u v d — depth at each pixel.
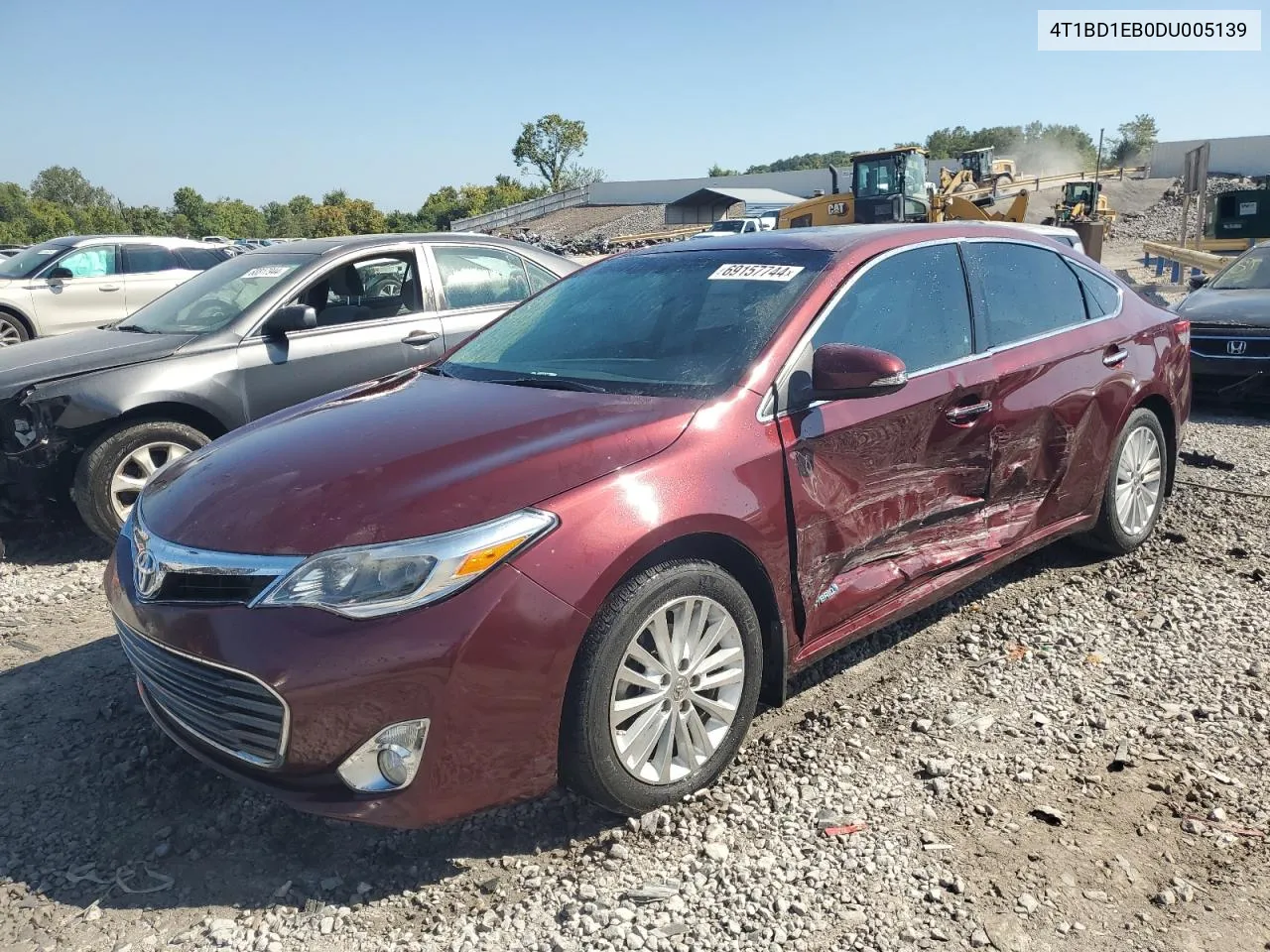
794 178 69.50
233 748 2.65
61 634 4.40
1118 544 4.69
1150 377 4.65
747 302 3.48
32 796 3.09
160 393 5.33
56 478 5.31
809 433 3.15
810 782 3.03
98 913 2.56
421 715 2.46
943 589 3.70
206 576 2.63
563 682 2.57
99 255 12.93
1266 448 6.99
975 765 3.10
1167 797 2.90
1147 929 2.40
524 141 99.94
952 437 3.62
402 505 2.58
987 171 36.09
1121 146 87.69
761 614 3.13
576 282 4.25
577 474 2.71
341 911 2.54
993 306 3.97
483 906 2.55
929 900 2.52
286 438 3.18
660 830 2.83
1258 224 21.95
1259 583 4.45
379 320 6.19
